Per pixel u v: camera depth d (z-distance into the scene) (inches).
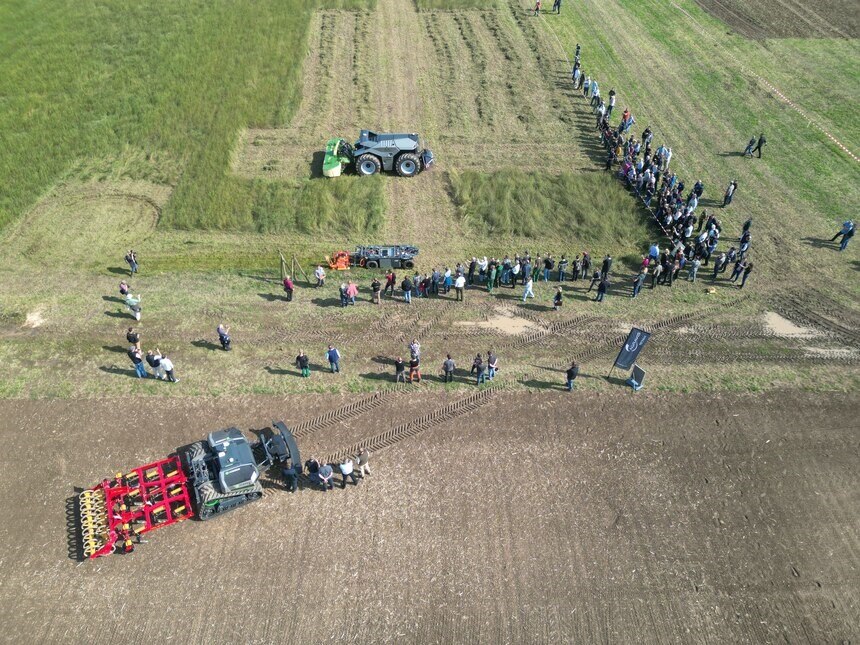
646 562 642.8
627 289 1006.4
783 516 683.4
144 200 1170.0
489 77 1536.7
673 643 582.9
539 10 1835.6
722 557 647.8
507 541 658.2
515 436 764.0
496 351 886.4
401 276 1022.4
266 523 671.8
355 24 1753.2
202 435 758.5
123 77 1486.2
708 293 993.5
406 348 889.5
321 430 765.3
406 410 794.2
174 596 608.7
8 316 924.0
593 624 594.9
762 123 1384.1
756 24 1798.7
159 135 1312.7
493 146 1307.8
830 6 1897.1
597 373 850.8
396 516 679.1
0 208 1123.9
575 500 696.4
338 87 1489.9
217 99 1422.2
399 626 590.2
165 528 665.0
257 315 940.6
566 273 1028.5
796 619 601.0
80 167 1238.3
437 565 637.3
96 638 577.0
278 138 1320.1
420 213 1149.1
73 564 633.0
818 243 1079.6
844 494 704.4
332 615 597.0
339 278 1021.8
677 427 776.3
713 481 716.7
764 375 844.6
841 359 870.4
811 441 759.7
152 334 900.6
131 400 800.3
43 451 737.0
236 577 624.4
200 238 1093.1
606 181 1193.4
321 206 1141.1
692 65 1596.9
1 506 680.4
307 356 866.8
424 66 1578.5
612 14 1835.6
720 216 1130.7
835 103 1456.7
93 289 981.8
